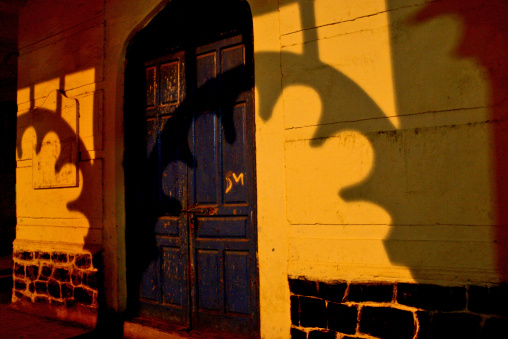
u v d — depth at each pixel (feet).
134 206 10.75
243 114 9.13
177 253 9.97
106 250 10.64
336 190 7.13
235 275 9.00
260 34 8.16
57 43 12.32
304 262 7.32
